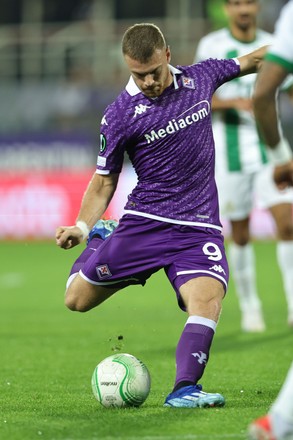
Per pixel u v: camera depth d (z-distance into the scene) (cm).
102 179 2241
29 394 2503
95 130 8644
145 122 2170
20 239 8831
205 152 2211
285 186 1833
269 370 2942
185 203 2205
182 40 9288
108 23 9756
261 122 1752
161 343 3681
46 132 8681
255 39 4019
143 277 2264
